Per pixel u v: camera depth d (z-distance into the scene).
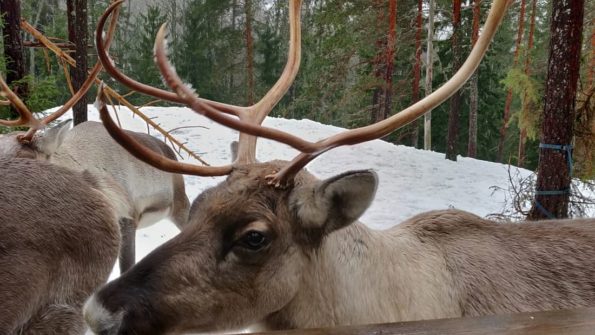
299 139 0.77
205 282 0.76
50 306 1.11
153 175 2.17
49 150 1.80
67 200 1.15
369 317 0.85
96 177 1.29
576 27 2.11
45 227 1.10
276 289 0.80
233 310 0.78
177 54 9.94
